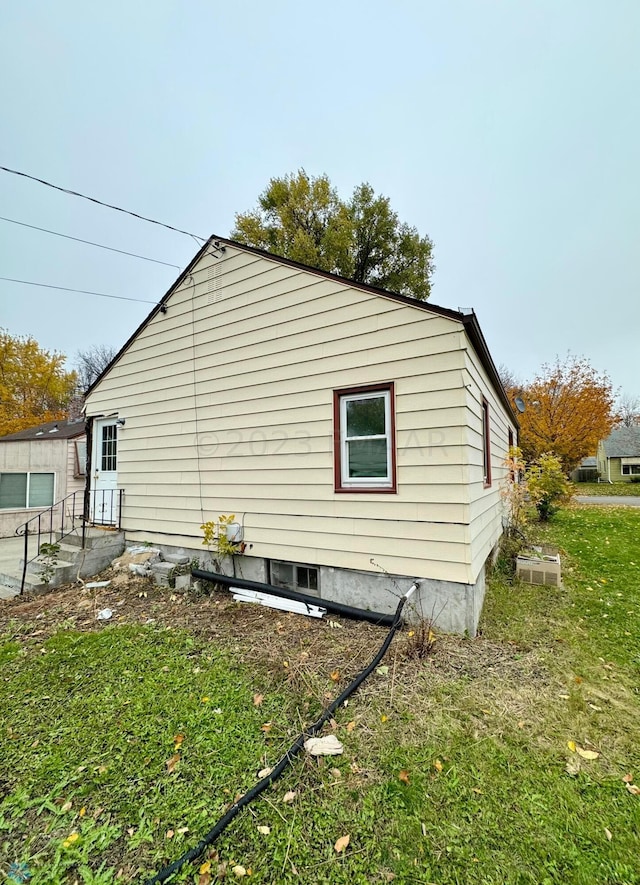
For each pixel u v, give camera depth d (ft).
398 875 5.60
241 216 53.26
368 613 14.55
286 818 6.50
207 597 17.97
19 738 8.68
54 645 13.39
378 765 7.65
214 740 8.44
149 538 23.43
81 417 49.44
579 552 26.55
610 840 6.10
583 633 13.58
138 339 24.63
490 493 20.70
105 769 7.70
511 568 20.84
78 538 23.70
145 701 9.96
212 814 6.62
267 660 11.91
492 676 10.73
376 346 15.07
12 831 6.43
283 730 8.71
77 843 6.17
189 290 21.77
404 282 55.42
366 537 15.16
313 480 16.62
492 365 18.48
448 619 13.44
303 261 48.52
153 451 23.48
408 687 10.19
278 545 17.65
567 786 7.15
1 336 67.05
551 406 54.44
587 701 9.69
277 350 17.95
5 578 21.11
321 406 16.51
